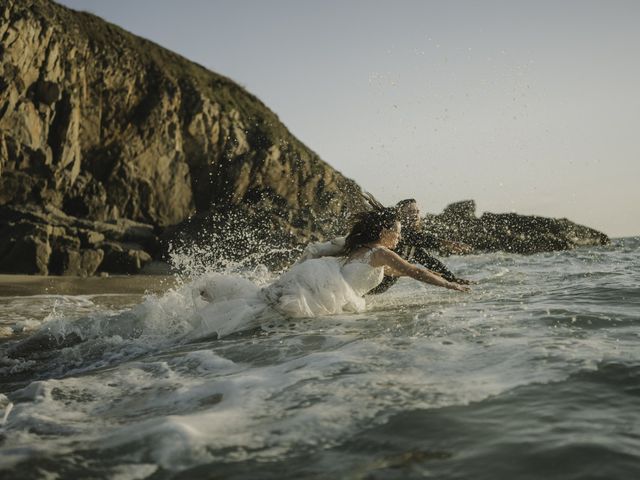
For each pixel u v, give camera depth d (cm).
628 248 1616
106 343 429
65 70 2300
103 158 2442
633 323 343
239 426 207
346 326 398
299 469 170
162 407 245
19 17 2108
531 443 175
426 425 196
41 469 177
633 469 157
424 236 582
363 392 237
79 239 1902
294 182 2845
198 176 2708
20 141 2094
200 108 2695
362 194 525
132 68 2577
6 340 478
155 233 2489
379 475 163
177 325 460
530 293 507
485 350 290
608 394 215
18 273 1692
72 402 265
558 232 1966
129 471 174
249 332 422
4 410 255
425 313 426
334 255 519
